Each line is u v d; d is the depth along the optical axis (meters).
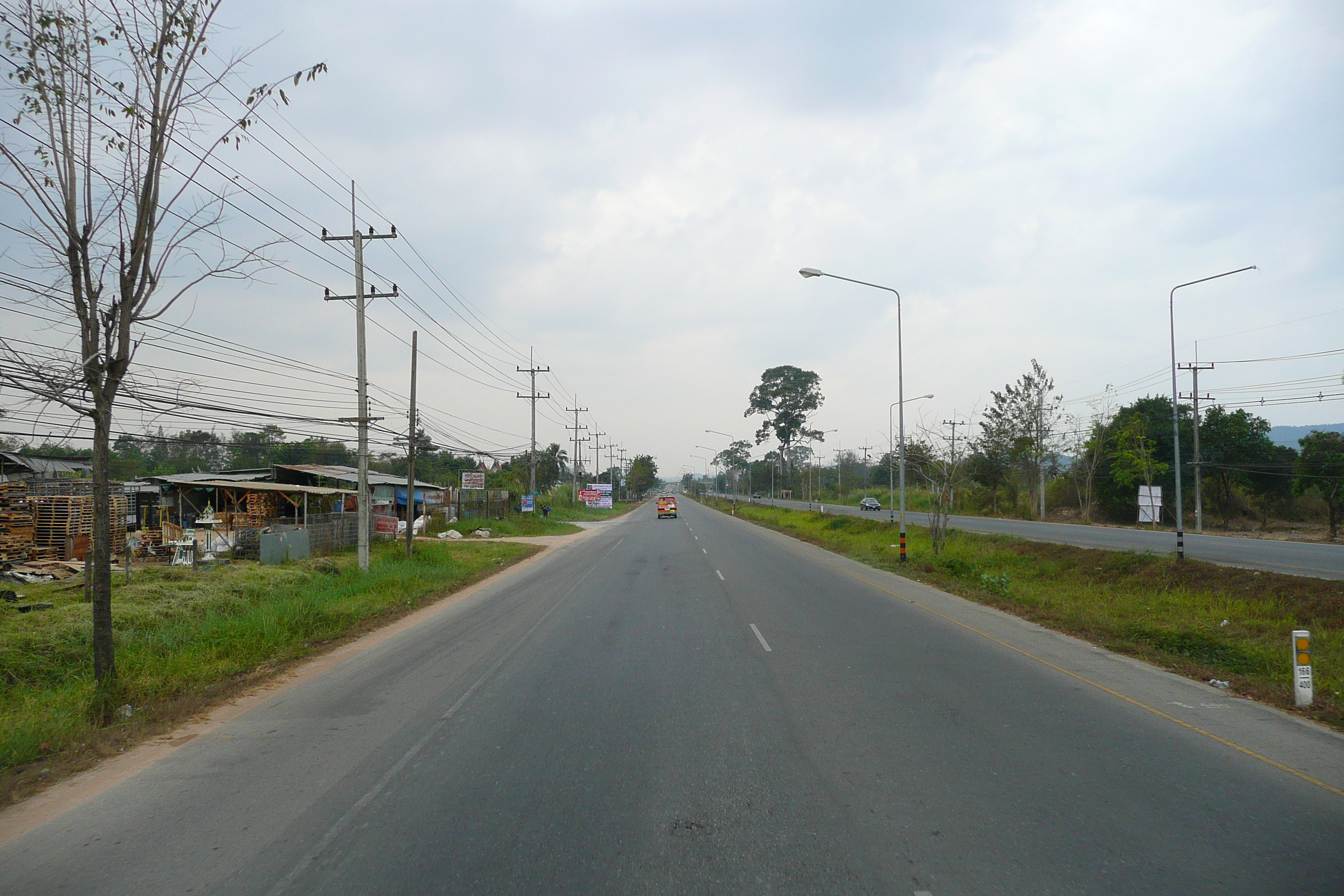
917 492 68.69
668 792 5.32
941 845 4.46
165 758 6.47
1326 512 44.59
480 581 20.98
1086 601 16.31
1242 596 15.17
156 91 8.25
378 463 66.94
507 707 7.67
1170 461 47.91
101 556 8.41
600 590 17.72
